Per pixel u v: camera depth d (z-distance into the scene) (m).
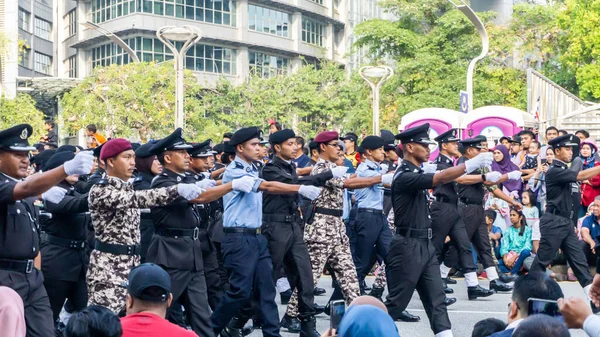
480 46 48.00
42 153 11.91
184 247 8.79
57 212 9.30
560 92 32.97
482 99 47.03
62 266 9.45
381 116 48.28
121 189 8.33
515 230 15.80
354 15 77.94
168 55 62.81
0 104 43.50
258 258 9.80
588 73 47.28
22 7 67.38
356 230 12.92
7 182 6.91
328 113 53.34
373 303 4.60
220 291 11.02
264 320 9.78
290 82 54.47
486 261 14.03
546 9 51.12
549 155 16.94
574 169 12.27
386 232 12.95
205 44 64.31
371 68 29.41
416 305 13.45
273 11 69.19
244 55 66.50
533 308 4.88
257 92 53.44
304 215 11.63
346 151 18.05
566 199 12.21
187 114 45.00
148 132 44.38
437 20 48.25
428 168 9.96
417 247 9.30
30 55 69.56
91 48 68.25
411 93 48.28
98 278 8.27
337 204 11.30
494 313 12.34
